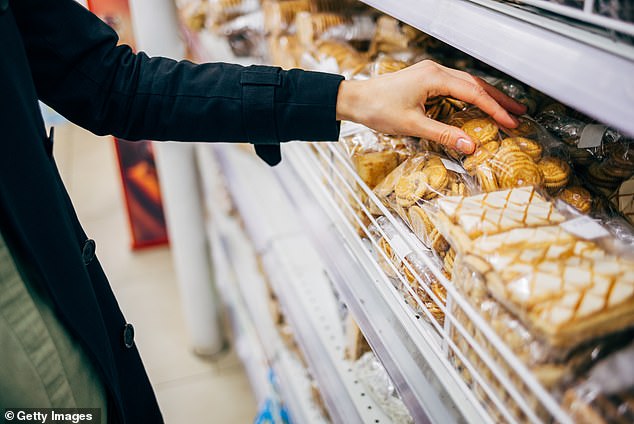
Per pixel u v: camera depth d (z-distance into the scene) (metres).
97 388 0.95
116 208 3.68
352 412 1.15
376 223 0.91
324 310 1.46
